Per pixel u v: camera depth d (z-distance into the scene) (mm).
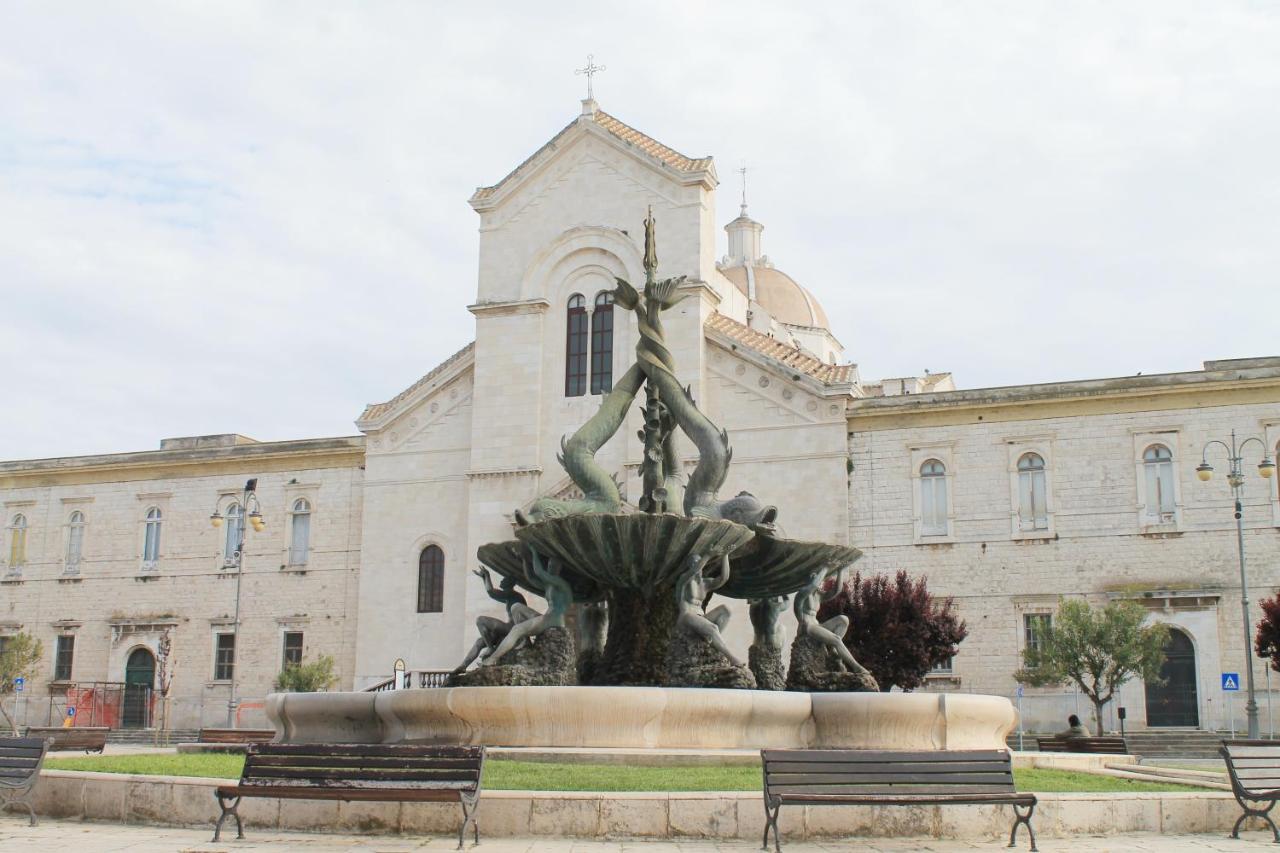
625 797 13547
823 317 73562
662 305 23516
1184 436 46500
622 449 49875
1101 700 41750
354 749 13945
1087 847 13461
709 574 22141
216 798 14477
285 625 56594
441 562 52875
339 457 57312
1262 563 44844
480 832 13570
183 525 59719
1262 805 15461
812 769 13375
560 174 53438
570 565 21688
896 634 41812
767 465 49125
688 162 52094
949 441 48844
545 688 18125
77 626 60500
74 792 15672
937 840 13773
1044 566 47125
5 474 63031
